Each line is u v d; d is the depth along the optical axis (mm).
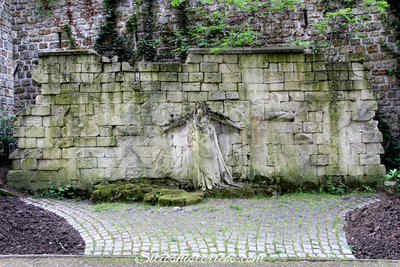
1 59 11414
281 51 8367
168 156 8250
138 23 11891
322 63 8359
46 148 8234
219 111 8305
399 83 11000
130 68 8312
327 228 5434
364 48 11219
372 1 8898
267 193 7738
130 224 5695
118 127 8258
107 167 8234
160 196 7203
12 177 8180
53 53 8258
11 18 12273
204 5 11781
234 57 8414
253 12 11516
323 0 11367
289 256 4332
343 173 8242
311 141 8305
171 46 11836
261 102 8367
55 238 4969
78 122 8258
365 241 4777
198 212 6426
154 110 8281
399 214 5418
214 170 7883
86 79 8289
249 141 8312
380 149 8234
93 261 4176
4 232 4957
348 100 8320
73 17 12273
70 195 8070
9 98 11805
